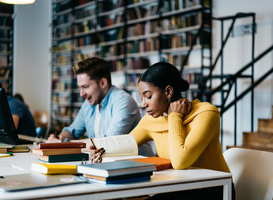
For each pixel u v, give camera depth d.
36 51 7.93
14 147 1.78
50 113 8.06
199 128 1.24
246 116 4.41
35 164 1.13
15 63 7.64
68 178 0.99
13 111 2.72
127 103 2.04
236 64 4.52
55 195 0.81
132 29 5.79
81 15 7.04
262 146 3.73
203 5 4.63
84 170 0.98
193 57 5.03
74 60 7.31
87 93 2.12
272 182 1.28
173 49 5.11
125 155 1.48
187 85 1.42
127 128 1.99
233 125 4.53
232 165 1.46
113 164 1.01
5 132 1.72
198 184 1.02
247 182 1.37
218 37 4.72
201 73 4.66
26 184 0.89
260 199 1.30
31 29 7.84
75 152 1.41
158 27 5.30
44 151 1.33
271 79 4.15
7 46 7.68
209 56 4.80
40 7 7.97
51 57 8.09
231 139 4.56
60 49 7.68
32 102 7.87
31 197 0.79
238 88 4.50
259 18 4.27
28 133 2.80
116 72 6.11
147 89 1.36
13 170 1.18
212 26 4.79
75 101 7.25
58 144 1.39
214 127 1.26
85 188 0.87
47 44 8.09
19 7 7.66
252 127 4.13
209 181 1.05
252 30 4.28
